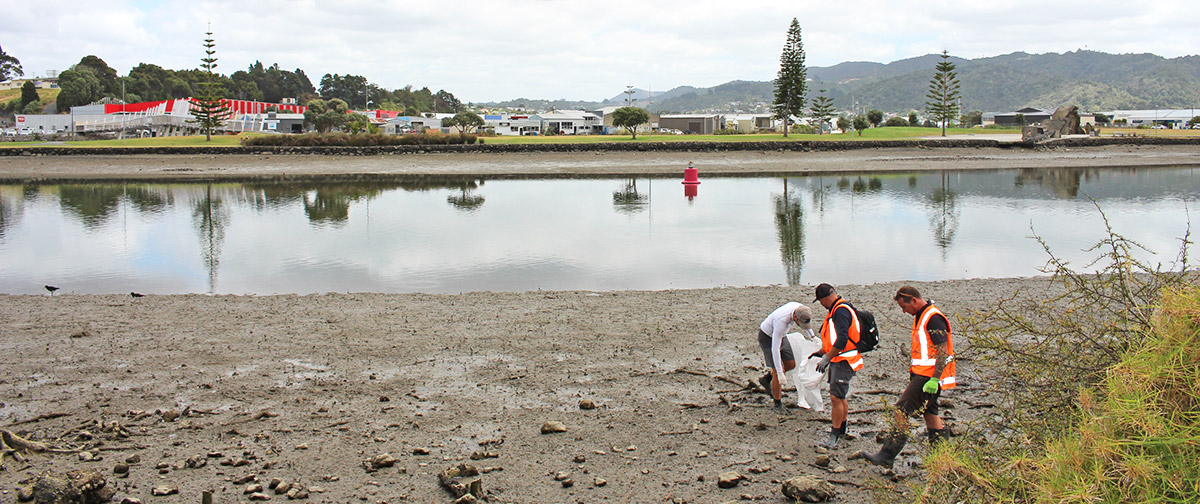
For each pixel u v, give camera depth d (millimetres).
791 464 5254
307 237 19875
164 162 52906
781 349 6383
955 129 83250
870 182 36938
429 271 14695
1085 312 5227
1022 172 42562
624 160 52344
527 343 8531
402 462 5297
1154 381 3170
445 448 5559
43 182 42125
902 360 7703
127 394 6812
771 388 6492
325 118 96938
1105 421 3268
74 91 140750
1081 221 21969
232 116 92375
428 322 9656
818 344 6457
